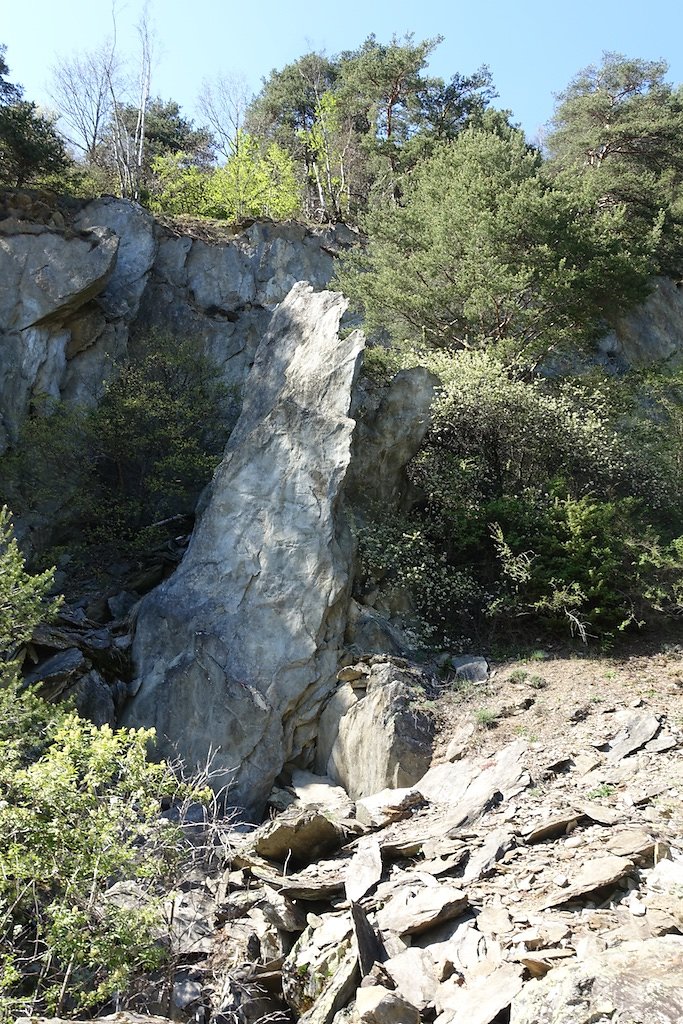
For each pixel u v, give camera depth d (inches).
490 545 531.8
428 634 490.0
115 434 634.2
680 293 973.2
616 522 525.3
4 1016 223.1
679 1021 194.7
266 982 275.9
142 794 267.3
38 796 251.6
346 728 431.8
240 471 508.1
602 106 1140.5
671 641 476.4
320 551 469.1
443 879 304.5
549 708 417.1
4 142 844.6
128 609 546.3
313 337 539.8
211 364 728.3
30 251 726.5
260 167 1196.5
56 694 423.5
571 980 212.8
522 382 605.3
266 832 350.6
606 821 313.1
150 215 841.5
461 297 727.7
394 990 252.1
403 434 538.3
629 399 681.0
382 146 1138.7
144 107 1191.6
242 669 443.8
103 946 238.2
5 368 694.5
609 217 765.9
